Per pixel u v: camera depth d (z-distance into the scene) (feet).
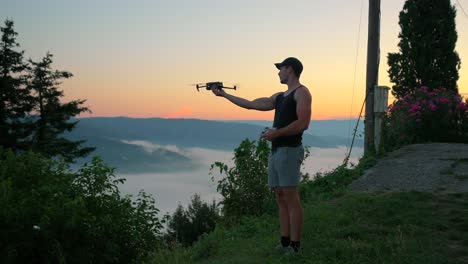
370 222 18.03
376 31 35.29
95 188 22.85
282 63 14.15
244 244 17.40
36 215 18.02
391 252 13.88
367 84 35.47
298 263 13.50
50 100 122.11
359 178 28.76
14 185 20.72
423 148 35.68
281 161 13.71
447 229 16.29
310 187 28.25
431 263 12.78
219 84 14.83
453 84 52.37
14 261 16.84
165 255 21.71
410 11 52.95
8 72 120.06
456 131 41.52
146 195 24.45
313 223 18.51
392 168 29.71
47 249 17.51
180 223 67.21
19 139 117.70
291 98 13.64
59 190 20.11
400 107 41.70
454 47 52.31
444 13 51.90
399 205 19.94
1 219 17.11
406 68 53.72
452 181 25.22
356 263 13.11
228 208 23.58
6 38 118.93
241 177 23.52
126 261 22.68
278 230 18.83
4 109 118.32
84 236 18.86
